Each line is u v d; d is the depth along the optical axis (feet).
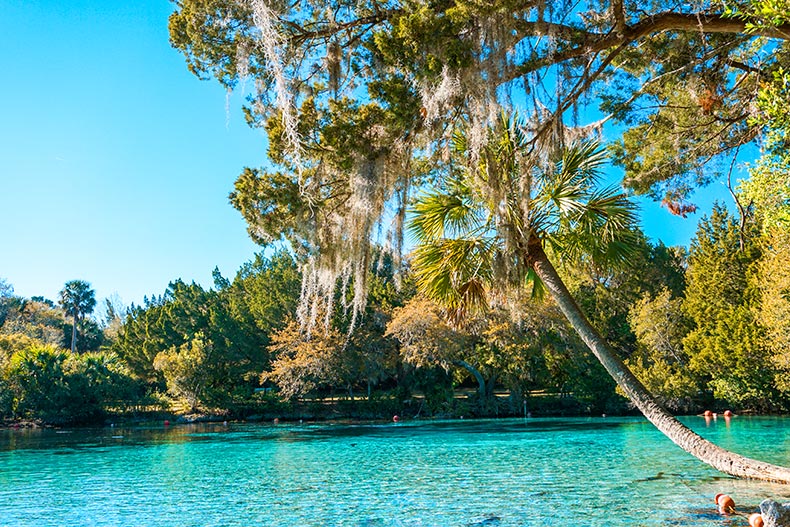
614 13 24.71
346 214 28.53
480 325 107.86
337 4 26.55
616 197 27.94
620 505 29.43
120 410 122.52
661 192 38.68
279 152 26.53
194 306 150.20
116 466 52.21
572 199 27.20
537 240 27.35
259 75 27.32
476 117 23.06
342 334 121.60
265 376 124.57
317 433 85.51
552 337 111.75
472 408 120.16
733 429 71.20
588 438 66.39
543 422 96.12
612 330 123.44
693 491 32.27
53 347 122.93
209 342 130.93
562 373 119.24
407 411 125.39
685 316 106.83
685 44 29.48
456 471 43.55
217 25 26.40
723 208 105.91
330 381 122.31
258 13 22.34
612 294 121.70
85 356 123.85
